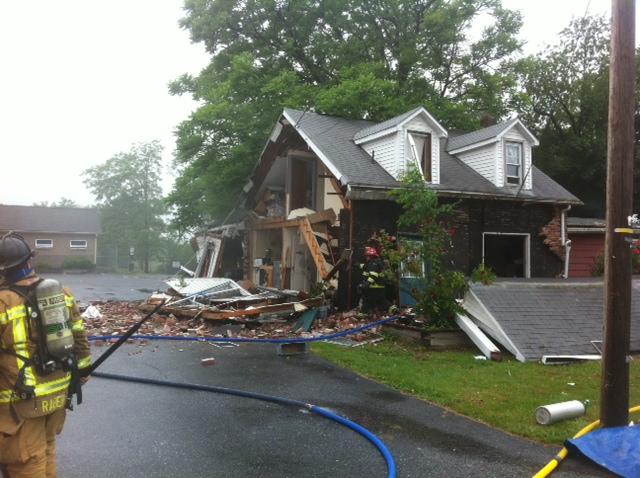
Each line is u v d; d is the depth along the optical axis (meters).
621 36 5.10
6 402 2.82
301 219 14.60
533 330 9.03
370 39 25.70
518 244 16.20
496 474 4.23
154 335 9.87
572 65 28.86
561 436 5.00
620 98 5.09
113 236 50.19
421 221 10.70
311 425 5.31
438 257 10.50
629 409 5.58
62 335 2.95
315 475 4.13
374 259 12.02
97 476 4.02
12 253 2.94
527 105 26.38
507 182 15.51
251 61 21.66
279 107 20.23
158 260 51.22
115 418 5.37
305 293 12.73
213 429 5.12
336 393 6.47
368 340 9.93
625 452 4.44
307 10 24.59
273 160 17.19
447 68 25.91
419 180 10.48
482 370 7.72
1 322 2.82
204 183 21.02
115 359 8.02
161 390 6.47
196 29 23.89
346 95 19.06
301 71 25.95
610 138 5.16
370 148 14.59
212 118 19.14
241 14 24.38
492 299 9.62
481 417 5.61
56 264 43.75
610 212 5.13
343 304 12.89
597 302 10.34
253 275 18.98
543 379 7.21
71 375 3.07
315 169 16.44
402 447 4.77
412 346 9.52
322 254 13.54
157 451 4.54
